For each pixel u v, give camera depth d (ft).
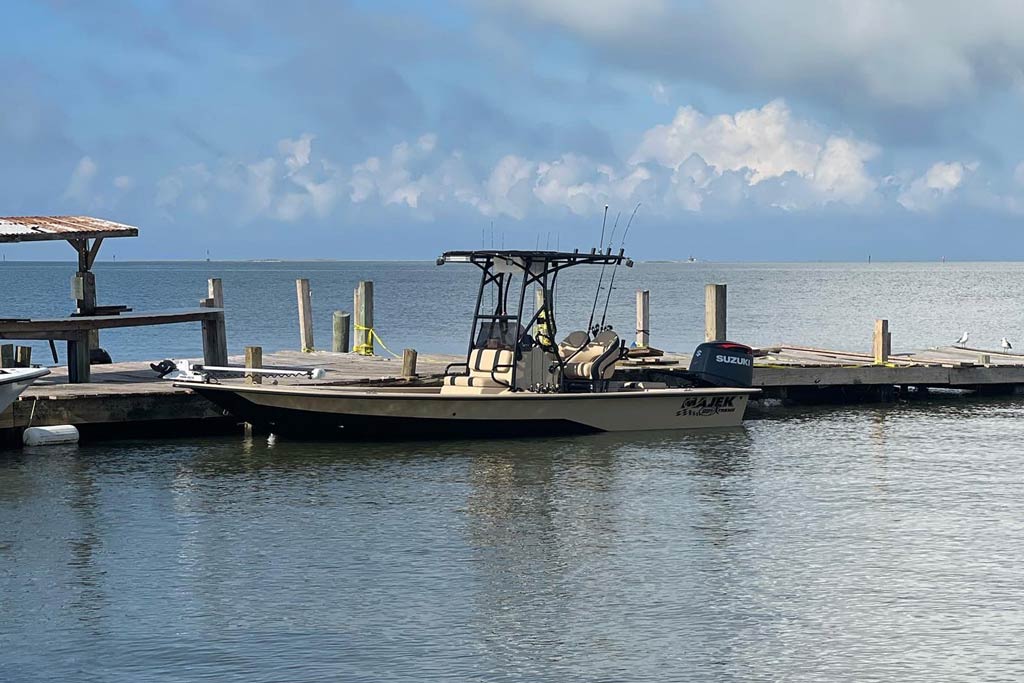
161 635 33.68
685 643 33.22
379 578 38.99
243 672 31.04
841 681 30.60
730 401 68.74
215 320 73.10
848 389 83.71
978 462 59.82
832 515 48.06
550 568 40.22
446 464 57.16
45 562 40.50
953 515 48.16
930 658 32.19
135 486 51.67
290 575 39.19
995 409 80.38
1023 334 176.04
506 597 37.06
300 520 46.26
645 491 52.16
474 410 61.21
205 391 59.98
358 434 61.11
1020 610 36.11
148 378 70.33
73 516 46.60
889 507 49.49
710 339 89.51
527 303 211.61
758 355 87.20
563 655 32.30
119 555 41.37
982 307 261.85
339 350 94.43
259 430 63.26
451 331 161.17
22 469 54.95
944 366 83.46
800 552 42.42
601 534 44.70
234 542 43.14
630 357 81.00
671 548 42.86
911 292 366.84
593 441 63.41
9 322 63.82
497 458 58.70
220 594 37.24
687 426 67.77
